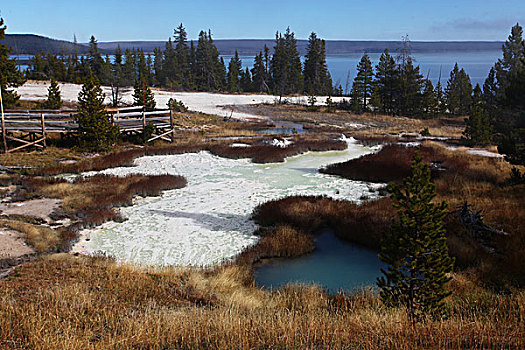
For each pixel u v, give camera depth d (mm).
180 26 101000
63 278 8453
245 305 7820
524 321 6145
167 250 12109
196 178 22000
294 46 99500
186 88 90000
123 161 24453
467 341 5547
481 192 16766
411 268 6840
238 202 17453
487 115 32312
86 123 26625
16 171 20844
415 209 6816
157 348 5500
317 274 10719
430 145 31328
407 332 5723
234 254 11922
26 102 40188
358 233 13203
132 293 7926
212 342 5715
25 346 5250
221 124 45656
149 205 16875
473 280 9141
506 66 55844
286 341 5676
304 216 14742
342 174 22859
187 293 8352
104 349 5293
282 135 38250
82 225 13742
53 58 82250
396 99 66250
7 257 9859
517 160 16938
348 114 62406
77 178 19828
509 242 11359
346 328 6066
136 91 42531
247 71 108438
